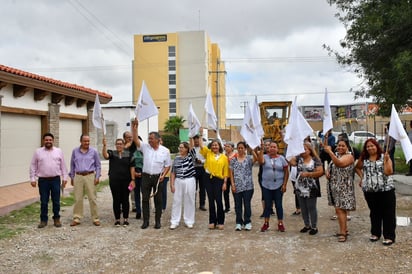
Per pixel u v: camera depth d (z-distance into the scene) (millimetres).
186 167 8289
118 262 6109
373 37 14062
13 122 13312
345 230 6992
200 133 9930
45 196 8266
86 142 8570
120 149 8539
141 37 76562
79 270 5785
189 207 8336
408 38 13422
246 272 5613
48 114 14930
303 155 7484
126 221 8492
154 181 8227
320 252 6414
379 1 13625
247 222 7961
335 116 57719
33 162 8250
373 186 6637
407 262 5781
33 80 12867
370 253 6258
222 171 8055
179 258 6254
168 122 56562
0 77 11367
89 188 8500
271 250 6582
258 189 13953
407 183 13188
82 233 7832
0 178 12680
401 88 13273
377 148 6676
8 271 5738
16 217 9109
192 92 75438
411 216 8773
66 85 14852
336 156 7121
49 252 6594
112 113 33125
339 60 15961
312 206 7477
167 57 76062
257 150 8266
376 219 6867
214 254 6426
